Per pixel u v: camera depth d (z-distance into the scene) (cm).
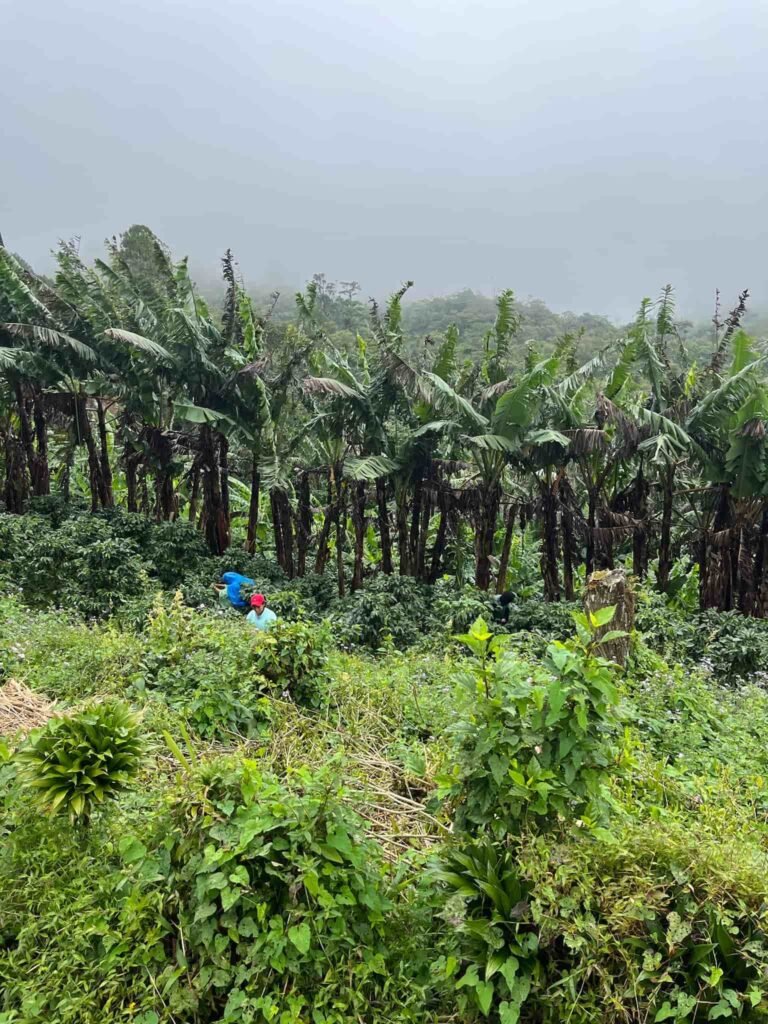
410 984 272
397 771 448
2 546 1229
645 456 1309
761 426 1130
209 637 613
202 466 1566
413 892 313
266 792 291
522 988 249
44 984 275
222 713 496
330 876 275
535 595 1484
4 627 705
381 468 1280
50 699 542
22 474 1642
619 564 1616
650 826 298
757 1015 236
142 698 520
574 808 277
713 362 1348
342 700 561
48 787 305
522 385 1191
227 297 1434
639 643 643
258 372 1377
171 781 402
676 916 247
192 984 268
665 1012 236
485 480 1323
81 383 1549
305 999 263
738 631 1017
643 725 531
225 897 260
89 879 312
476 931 255
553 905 253
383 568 1441
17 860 318
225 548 1547
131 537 1401
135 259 2269
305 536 1563
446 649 884
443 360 1335
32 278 1514
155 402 1541
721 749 523
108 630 790
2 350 1393
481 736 279
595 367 1363
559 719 269
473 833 286
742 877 256
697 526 1416
